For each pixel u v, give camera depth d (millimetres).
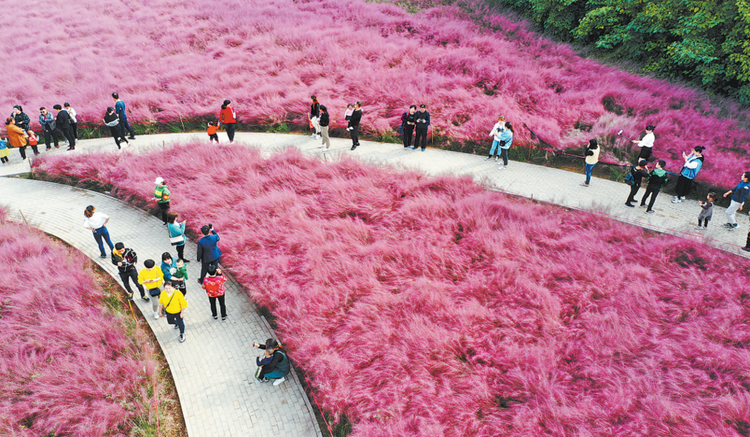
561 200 12359
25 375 7488
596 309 8719
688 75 17234
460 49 20875
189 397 7633
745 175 10148
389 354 7879
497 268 9703
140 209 12531
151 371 7875
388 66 20297
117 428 7031
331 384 7562
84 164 14047
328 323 8672
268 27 24656
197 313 9328
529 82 18172
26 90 19531
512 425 6820
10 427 6734
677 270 9492
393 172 13148
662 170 11031
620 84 17609
